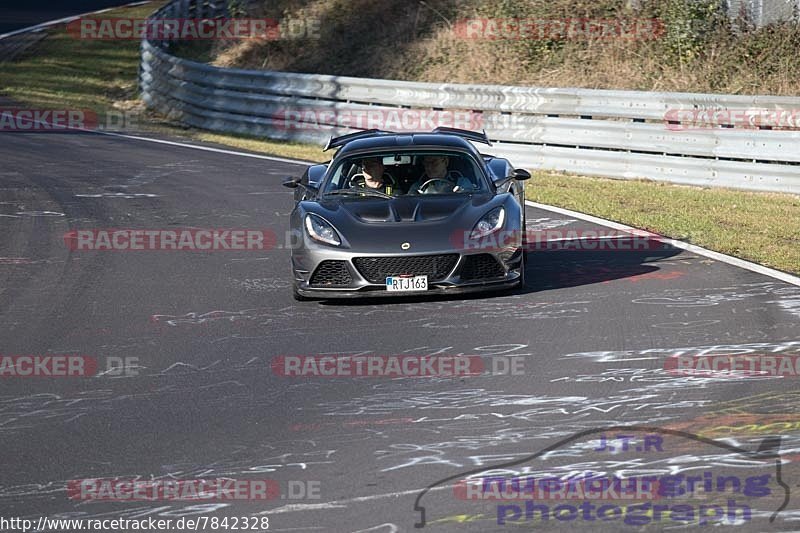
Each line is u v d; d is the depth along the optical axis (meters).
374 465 18.98
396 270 31.50
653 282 33.62
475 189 34.69
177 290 35.12
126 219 48.72
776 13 74.88
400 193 34.75
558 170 61.12
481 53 88.00
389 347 27.27
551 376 24.14
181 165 66.12
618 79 76.38
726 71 72.00
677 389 22.69
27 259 40.78
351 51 100.88
